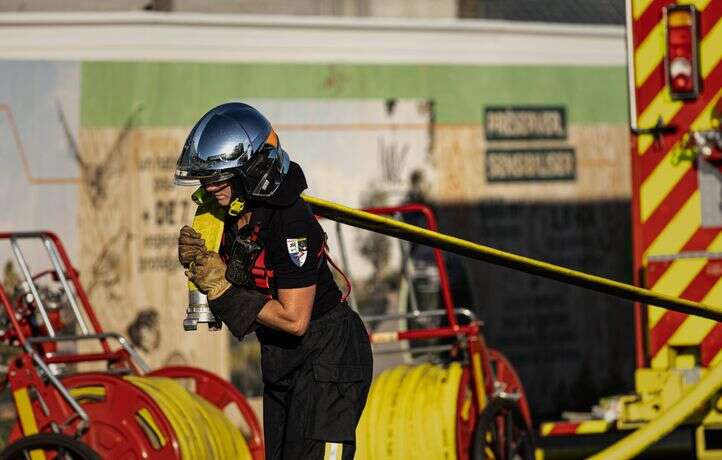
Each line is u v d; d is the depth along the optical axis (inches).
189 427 957.2
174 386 997.8
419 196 1588.3
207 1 1508.4
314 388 693.3
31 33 1462.8
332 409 691.4
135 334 1485.0
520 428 1111.0
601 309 1668.3
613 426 1010.1
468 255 727.1
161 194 1496.1
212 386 1115.3
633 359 1674.5
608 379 1664.6
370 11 1565.0
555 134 1648.6
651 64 1021.8
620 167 1678.2
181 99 1502.2
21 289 1074.7
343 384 693.9
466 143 1608.0
